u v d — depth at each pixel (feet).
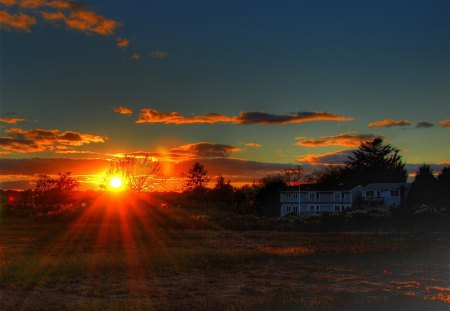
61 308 56.18
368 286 70.64
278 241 147.33
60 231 172.76
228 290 68.08
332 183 328.49
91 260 91.35
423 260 99.55
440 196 271.69
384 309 50.93
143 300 61.16
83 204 230.48
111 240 145.07
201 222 198.90
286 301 56.24
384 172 403.75
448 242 136.36
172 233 171.22
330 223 195.11
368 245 129.39
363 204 304.09
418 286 70.64
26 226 193.36
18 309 56.18
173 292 66.39
